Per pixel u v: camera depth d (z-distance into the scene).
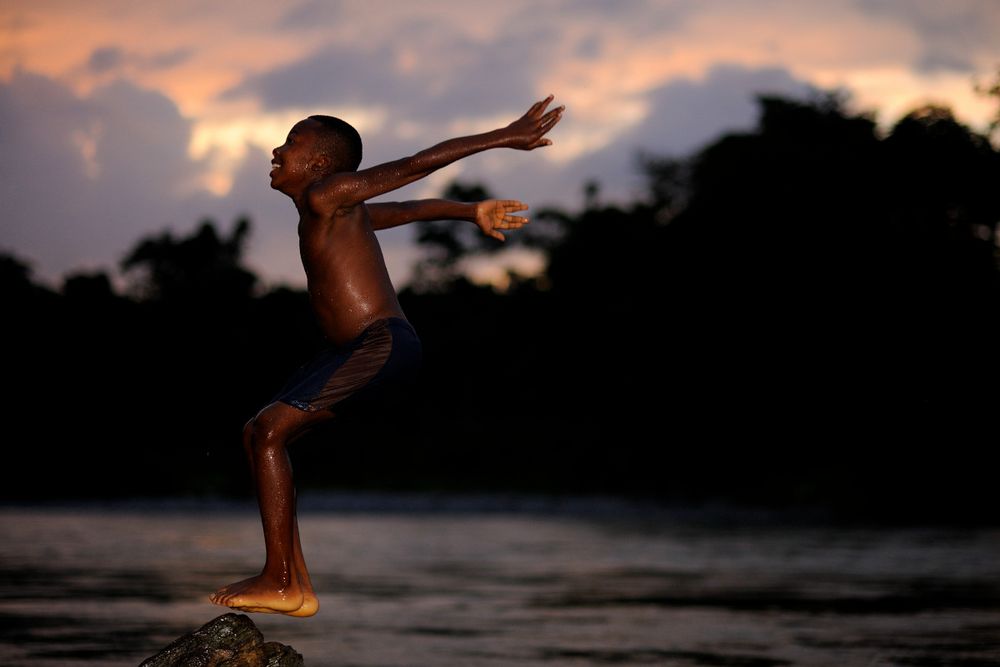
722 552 22.88
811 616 13.33
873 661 10.31
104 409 48.91
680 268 46.97
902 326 41.09
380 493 47.69
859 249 42.31
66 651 10.56
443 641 11.44
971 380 39.19
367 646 11.12
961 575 18.20
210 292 52.62
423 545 24.62
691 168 51.69
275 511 5.80
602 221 52.16
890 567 19.56
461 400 53.50
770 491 43.72
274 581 5.80
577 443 50.75
